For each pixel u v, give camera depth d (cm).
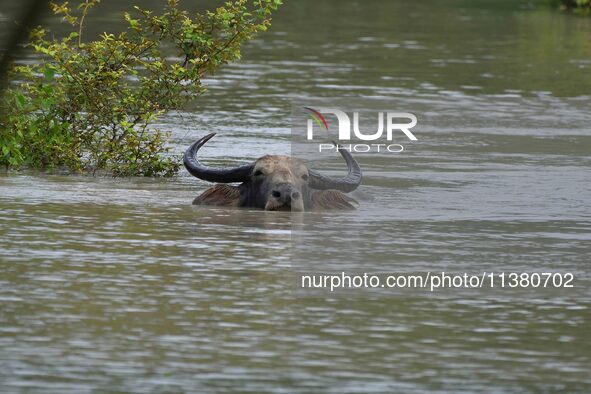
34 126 5366
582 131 7062
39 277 3338
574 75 9531
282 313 3067
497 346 2842
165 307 3081
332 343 2831
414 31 12850
